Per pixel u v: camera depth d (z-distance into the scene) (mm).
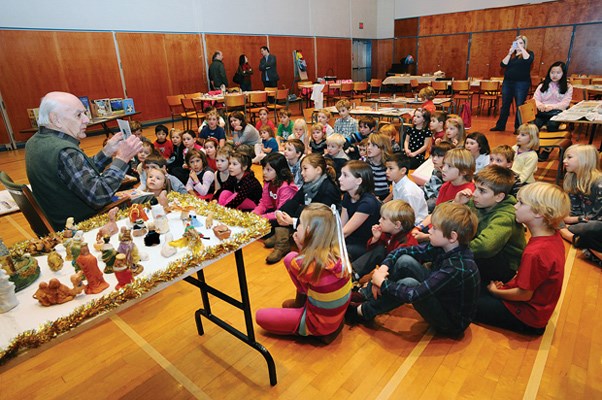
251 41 10844
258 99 8188
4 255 1238
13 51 6930
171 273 1272
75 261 1330
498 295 1896
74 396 1667
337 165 3631
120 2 8164
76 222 1958
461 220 1641
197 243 1422
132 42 8516
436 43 13586
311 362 1783
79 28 7672
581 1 10609
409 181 2623
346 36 13828
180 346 1941
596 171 2600
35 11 7066
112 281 1270
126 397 1646
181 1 9164
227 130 7230
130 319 2172
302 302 2045
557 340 1855
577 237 2662
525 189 1707
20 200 1985
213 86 9328
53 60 7422
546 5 11164
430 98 6273
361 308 1965
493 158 2812
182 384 1699
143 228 1566
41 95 7379
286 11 11578
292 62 12117
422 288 1688
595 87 5977
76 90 7824
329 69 13516
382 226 2135
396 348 1852
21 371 1818
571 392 1562
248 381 1693
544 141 4293
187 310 2242
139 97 8891
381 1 14578
